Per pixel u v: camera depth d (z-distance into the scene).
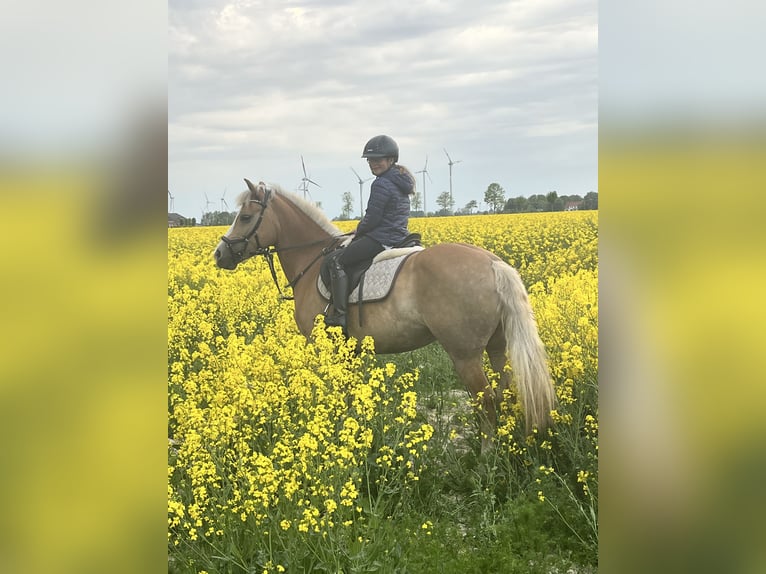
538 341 4.36
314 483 3.09
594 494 3.69
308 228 5.71
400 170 5.14
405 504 3.71
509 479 4.09
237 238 5.75
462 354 4.64
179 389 4.60
